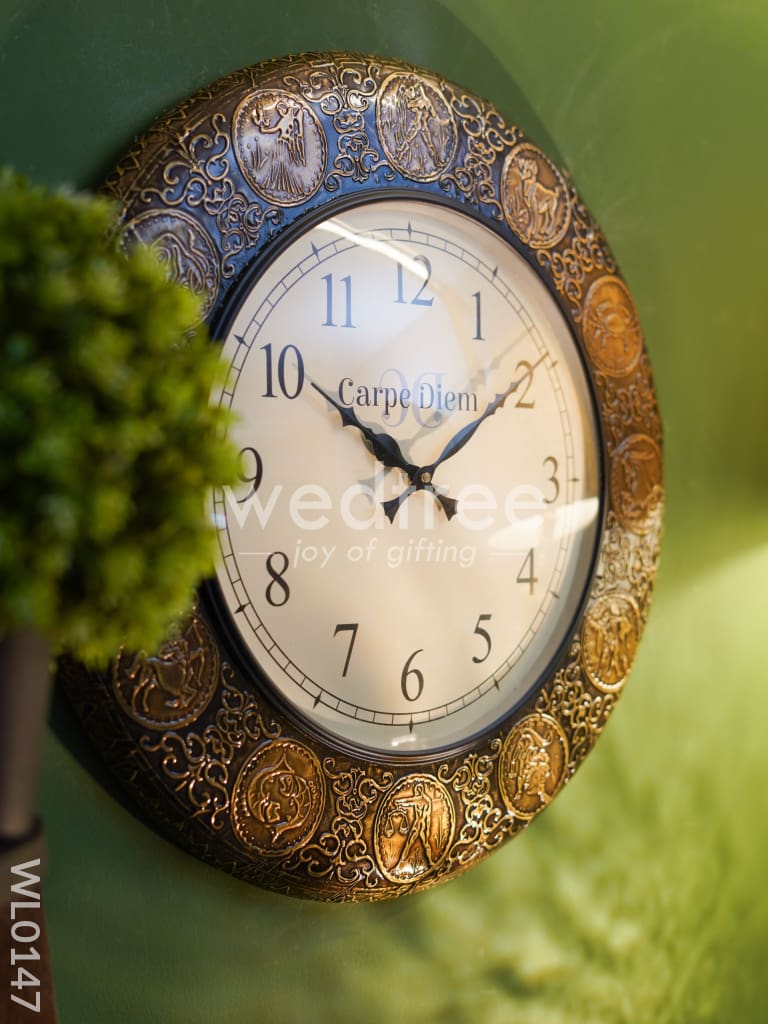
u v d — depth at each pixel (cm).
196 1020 76
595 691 88
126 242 71
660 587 96
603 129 94
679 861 97
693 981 97
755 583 101
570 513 87
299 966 79
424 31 85
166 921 75
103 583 53
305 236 76
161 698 71
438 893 85
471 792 82
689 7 98
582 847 92
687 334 98
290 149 75
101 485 52
